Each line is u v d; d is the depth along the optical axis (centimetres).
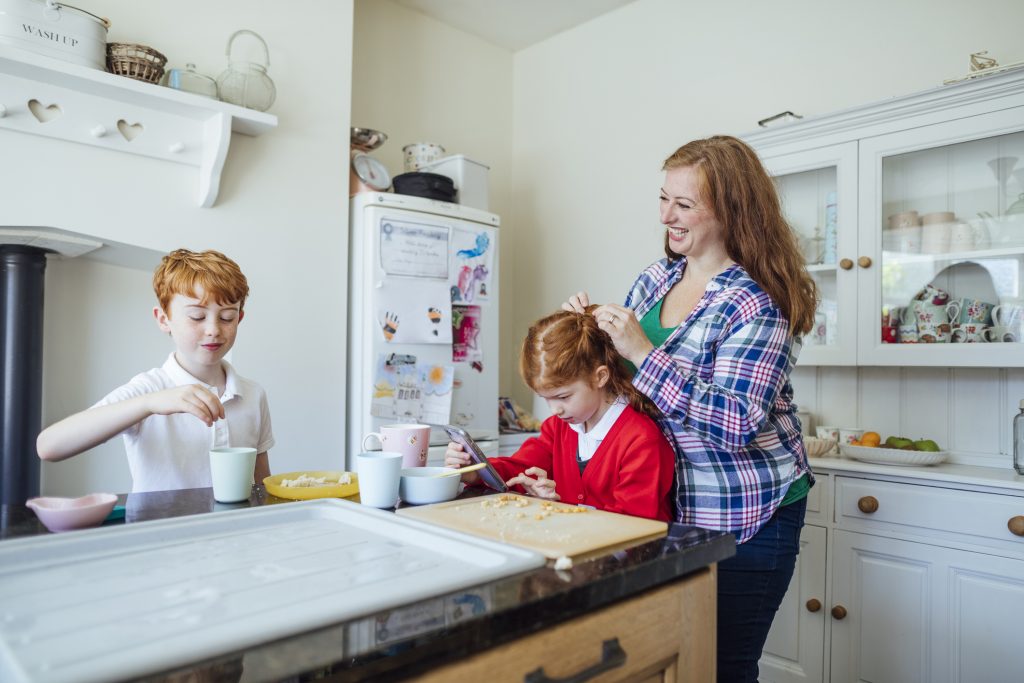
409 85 321
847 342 212
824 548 203
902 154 204
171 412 106
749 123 271
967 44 218
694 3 291
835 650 199
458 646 53
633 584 69
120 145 197
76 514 79
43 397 199
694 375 112
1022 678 168
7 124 179
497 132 360
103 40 189
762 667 213
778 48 264
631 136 312
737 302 114
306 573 65
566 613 62
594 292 324
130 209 201
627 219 312
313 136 241
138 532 76
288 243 233
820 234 222
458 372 263
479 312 270
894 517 190
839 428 227
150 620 53
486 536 77
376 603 56
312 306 238
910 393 224
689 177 121
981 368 210
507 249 362
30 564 67
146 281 221
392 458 95
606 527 83
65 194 190
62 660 45
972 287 194
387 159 313
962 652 177
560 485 131
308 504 92
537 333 124
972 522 177
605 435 121
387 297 243
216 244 217
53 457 110
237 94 213
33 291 181
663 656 74
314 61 242
